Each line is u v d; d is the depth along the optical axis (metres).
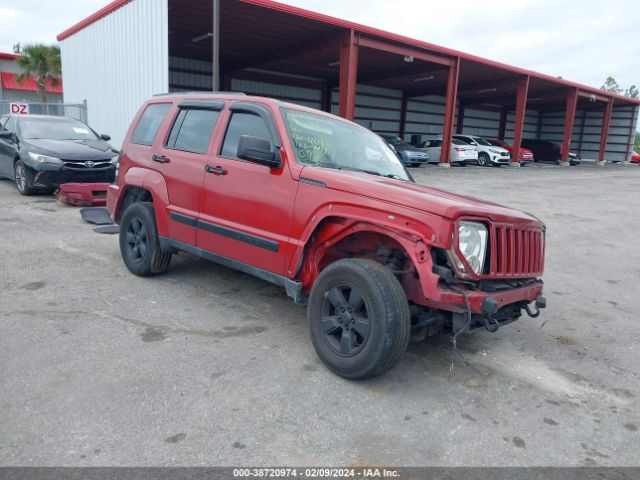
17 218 8.57
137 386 3.37
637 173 29.98
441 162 25.98
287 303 5.14
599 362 4.30
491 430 3.15
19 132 11.24
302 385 3.52
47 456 2.63
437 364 4.04
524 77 29.92
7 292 5.02
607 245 9.22
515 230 3.74
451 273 3.34
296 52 22.73
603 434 3.20
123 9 16.72
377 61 26.67
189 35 21.75
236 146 4.60
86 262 6.20
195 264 6.32
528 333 4.89
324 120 4.85
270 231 4.19
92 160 10.60
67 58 21.59
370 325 3.40
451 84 24.92
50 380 3.38
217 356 3.88
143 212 5.50
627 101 40.56
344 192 3.71
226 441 2.85
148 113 5.85
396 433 3.04
